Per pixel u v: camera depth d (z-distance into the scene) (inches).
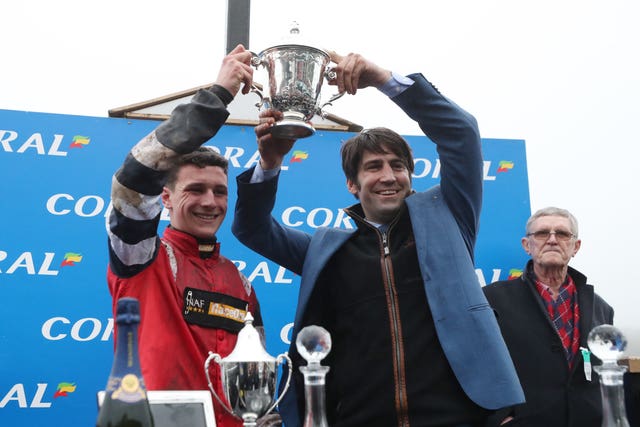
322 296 80.7
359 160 83.0
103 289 135.3
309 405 48.9
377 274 77.1
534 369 118.9
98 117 141.6
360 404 72.4
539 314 123.8
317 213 145.0
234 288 81.4
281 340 137.6
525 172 151.5
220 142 144.5
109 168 140.2
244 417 52.5
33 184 136.6
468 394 67.7
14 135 137.6
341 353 76.9
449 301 72.4
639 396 89.5
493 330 71.1
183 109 63.1
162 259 75.8
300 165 146.3
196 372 72.0
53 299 132.9
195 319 74.4
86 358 132.0
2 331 129.6
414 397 70.6
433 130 79.4
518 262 147.3
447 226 77.7
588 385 117.9
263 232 87.0
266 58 71.7
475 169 78.9
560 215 129.9
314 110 72.2
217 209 81.4
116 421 41.2
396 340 73.1
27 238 134.3
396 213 82.0
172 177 81.4
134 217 62.9
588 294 127.0
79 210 137.5
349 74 74.3
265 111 75.5
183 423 48.1
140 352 70.6
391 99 78.9
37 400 128.6
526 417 116.2
